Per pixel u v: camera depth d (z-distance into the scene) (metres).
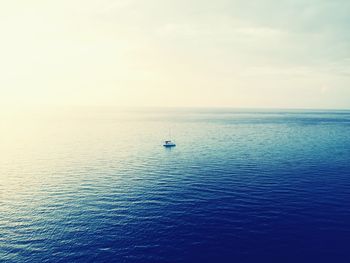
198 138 151.38
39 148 120.44
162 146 125.50
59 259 36.81
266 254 37.75
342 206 52.97
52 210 52.09
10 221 47.62
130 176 74.94
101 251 38.50
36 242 40.91
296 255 37.44
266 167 83.81
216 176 74.31
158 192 61.72
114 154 106.56
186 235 42.62
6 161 94.00
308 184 66.88
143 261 36.28
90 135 167.50
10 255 37.81
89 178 73.06
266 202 55.28
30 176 75.19
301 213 49.94
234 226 45.34
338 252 38.00
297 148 118.25
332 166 84.94
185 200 56.69
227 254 37.81
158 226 45.47
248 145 126.56
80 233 43.38
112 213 50.56
